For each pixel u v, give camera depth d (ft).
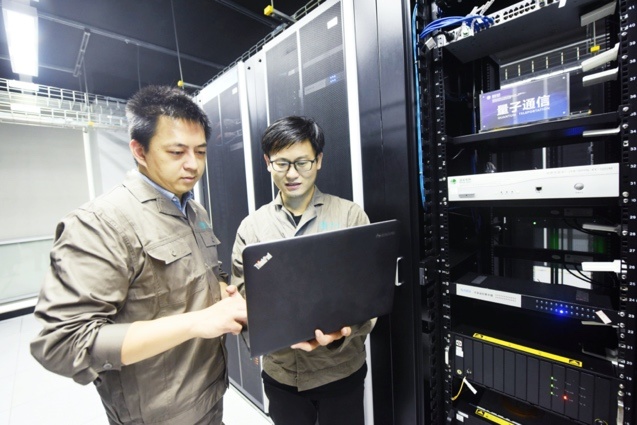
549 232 3.67
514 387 2.91
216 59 10.94
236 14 8.20
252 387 5.80
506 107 2.89
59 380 7.12
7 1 6.26
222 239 6.22
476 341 3.13
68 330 1.75
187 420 2.35
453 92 3.52
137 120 2.15
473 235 3.98
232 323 1.97
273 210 3.48
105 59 10.47
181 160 2.25
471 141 3.12
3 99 9.48
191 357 2.37
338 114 3.73
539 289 2.93
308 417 3.20
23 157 12.08
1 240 11.68
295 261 2.00
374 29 3.31
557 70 3.42
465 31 2.98
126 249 2.08
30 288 11.93
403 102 3.12
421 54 3.20
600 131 2.39
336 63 3.68
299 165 3.02
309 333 2.17
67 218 2.02
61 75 11.44
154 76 12.23
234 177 5.66
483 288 3.05
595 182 2.34
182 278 2.32
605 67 2.94
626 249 2.27
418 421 3.31
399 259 2.67
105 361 1.79
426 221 3.26
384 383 3.57
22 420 5.78
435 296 3.37
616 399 2.38
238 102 5.29
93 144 13.41
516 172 2.71
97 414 5.91
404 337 3.34
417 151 3.19
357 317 2.40
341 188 3.81
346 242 2.23
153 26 8.65
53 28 8.41
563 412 2.65
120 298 2.02
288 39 4.21
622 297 2.31
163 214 2.36
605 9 2.39
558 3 2.39
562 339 2.99
